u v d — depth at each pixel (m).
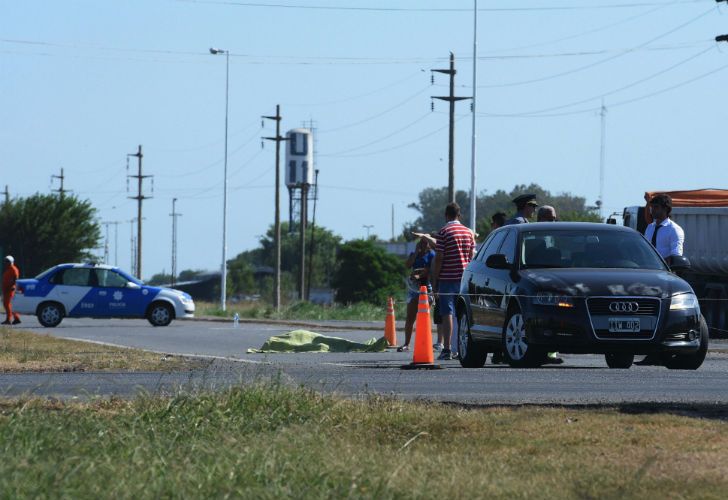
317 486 18.38
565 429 24.78
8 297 102.12
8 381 36.75
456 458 21.42
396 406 27.58
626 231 46.97
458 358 52.47
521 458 21.70
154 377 37.94
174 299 104.44
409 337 58.91
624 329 41.72
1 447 20.36
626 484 19.16
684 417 26.50
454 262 51.88
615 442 23.28
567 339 41.75
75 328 95.81
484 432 24.52
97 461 19.31
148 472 18.67
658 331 41.75
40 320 102.56
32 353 50.38
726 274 80.50
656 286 42.44
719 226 79.62
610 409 28.05
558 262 45.12
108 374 39.50
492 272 46.72
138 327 99.31
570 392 34.16
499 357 50.59
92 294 103.12
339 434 24.11
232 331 90.50
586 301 41.78
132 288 103.94
